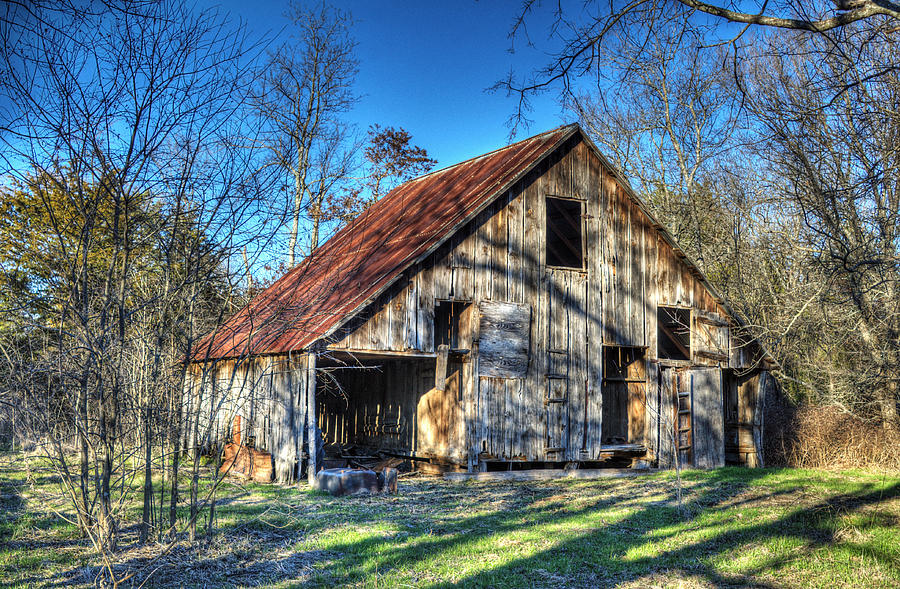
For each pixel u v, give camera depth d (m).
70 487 7.08
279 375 15.14
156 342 7.64
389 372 18.94
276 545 8.38
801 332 19.91
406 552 8.27
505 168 17.12
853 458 18.66
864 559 8.73
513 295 16.42
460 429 15.78
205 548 7.96
